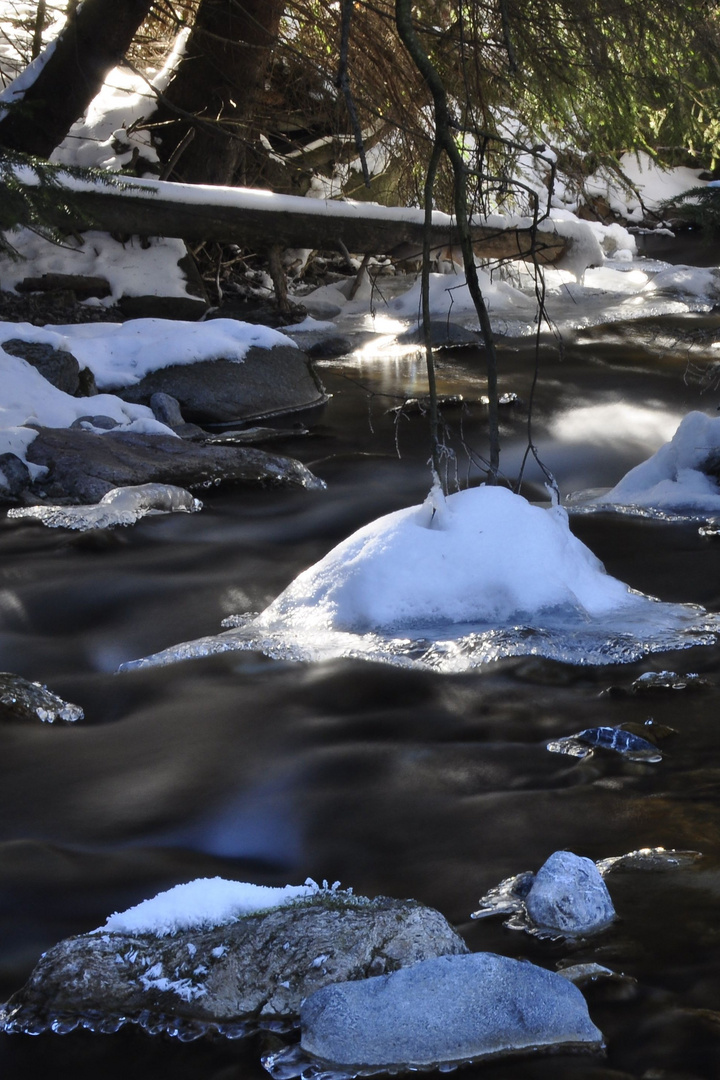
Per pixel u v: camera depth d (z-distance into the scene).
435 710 4.57
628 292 17.17
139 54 16.67
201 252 16.17
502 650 4.93
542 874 3.15
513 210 15.52
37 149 13.43
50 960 2.81
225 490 8.35
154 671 5.11
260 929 2.79
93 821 3.80
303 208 14.26
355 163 17.28
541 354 13.43
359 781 4.04
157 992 2.72
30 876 3.42
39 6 14.87
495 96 11.35
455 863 3.46
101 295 13.92
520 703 4.60
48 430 8.67
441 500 5.62
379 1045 2.51
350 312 15.83
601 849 3.48
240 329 11.42
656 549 6.76
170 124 15.16
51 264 13.77
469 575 5.44
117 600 6.20
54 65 13.16
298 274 17.23
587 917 3.04
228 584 6.45
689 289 16.64
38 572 6.61
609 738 4.18
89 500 7.89
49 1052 2.62
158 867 3.49
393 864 3.48
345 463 9.27
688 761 4.06
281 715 4.60
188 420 10.56
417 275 15.81
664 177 23.72
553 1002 2.59
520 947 2.97
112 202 13.54
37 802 3.94
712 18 11.40
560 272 17.89
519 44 10.81
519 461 9.52
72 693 5.01
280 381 11.07
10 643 5.70
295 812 3.84
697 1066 2.51
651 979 2.81
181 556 6.90
